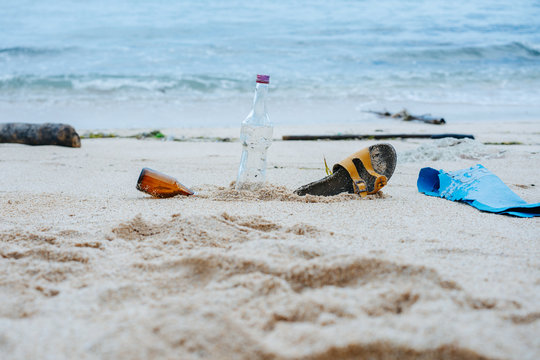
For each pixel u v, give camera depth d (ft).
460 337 2.30
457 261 3.28
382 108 14.65
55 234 3.69
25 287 2.97
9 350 2.24
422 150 7.40
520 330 2.40
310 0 35.70
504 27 29.07
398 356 2.23
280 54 22.27
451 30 28.43
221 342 2.27
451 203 4.75
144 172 4.76
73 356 2.19
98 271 3.13
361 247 3.49
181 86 16.70
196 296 2.76
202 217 3.79
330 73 19.49
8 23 27.71
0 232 3.66
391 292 2.76
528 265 3.23
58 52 21.42
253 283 2.86
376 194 4.88
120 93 15.66
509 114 14.19
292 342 2.29
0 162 6.97
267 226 3.89
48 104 14.05
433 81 18.88
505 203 4.54
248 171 4.83
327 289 2.87
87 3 33.60
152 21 29.07
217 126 12.16
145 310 2.59
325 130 10.80
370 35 26.91
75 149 8.32
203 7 33.30
